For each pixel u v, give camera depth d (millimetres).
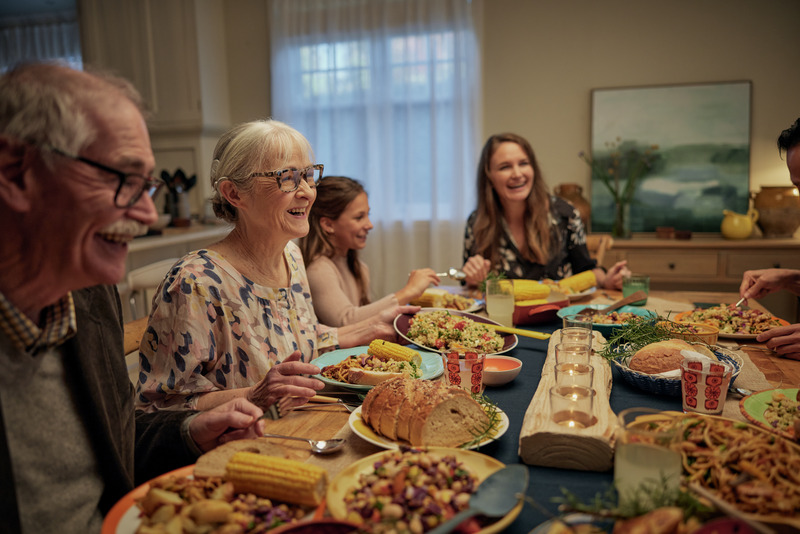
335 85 4801
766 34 4082
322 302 2047
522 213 2832
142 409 1271
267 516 750
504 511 724
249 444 912
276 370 1180
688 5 4184
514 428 1093
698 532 586
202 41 4770
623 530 639
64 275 808
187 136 4934
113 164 762
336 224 2141
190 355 1277
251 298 1418
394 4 4613
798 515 695
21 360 865
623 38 4324
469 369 1197
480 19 4453
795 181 1656
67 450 933
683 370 1117
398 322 1780
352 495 770
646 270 4004
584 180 4496
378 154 4789
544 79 4492
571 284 2328
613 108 4324
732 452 804
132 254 3658
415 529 666
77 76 757
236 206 1413
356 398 1264
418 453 832
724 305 1842
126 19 4840
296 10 4809
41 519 889
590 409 953
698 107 4184
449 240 4746
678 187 4262
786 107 4102
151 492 771
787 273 1865
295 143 1406
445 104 4629
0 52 5602
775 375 1334
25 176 728
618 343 1584
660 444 729
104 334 1018
